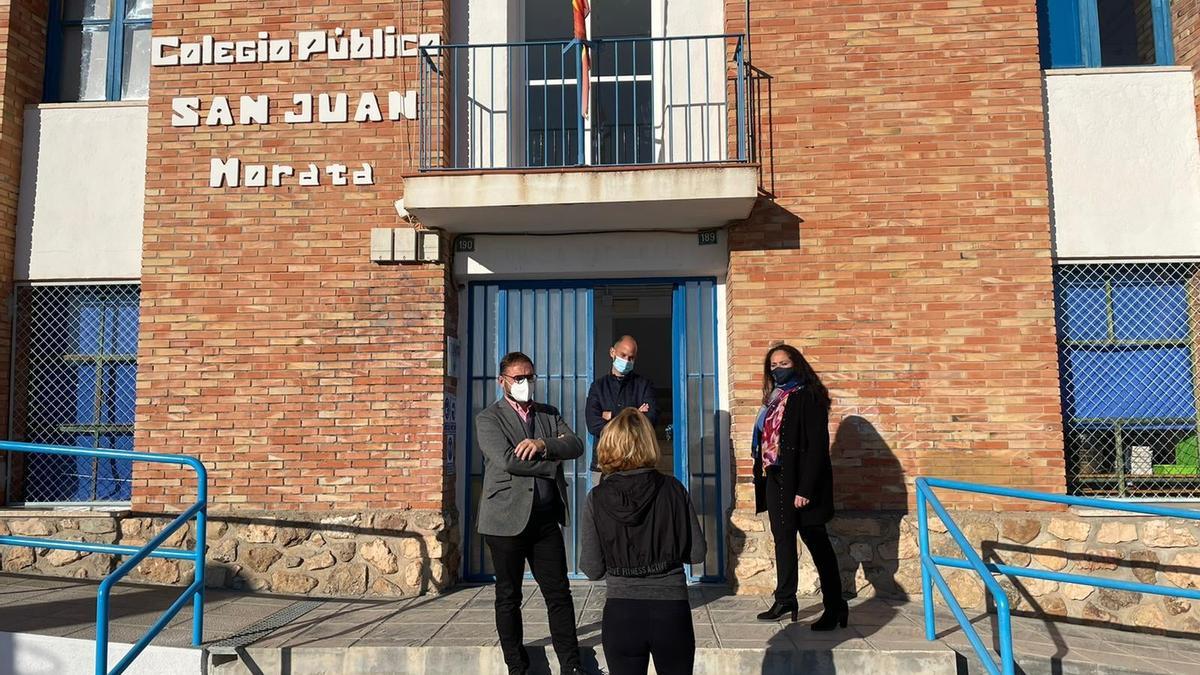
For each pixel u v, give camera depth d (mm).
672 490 3961
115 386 7938
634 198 6762
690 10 7891
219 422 7352
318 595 7059
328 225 7500
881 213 7242
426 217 7148
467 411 7785
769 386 6332
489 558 7680
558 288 7898
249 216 7531
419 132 7504
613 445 3971
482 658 5371
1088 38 7879
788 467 5820
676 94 7793
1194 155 7398
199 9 7723
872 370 7117
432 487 7223
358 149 7551
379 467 7266
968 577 6840
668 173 6758
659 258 7582
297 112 7605
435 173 6891
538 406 5434
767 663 5293
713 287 7832
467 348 7855
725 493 7566
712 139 7727
